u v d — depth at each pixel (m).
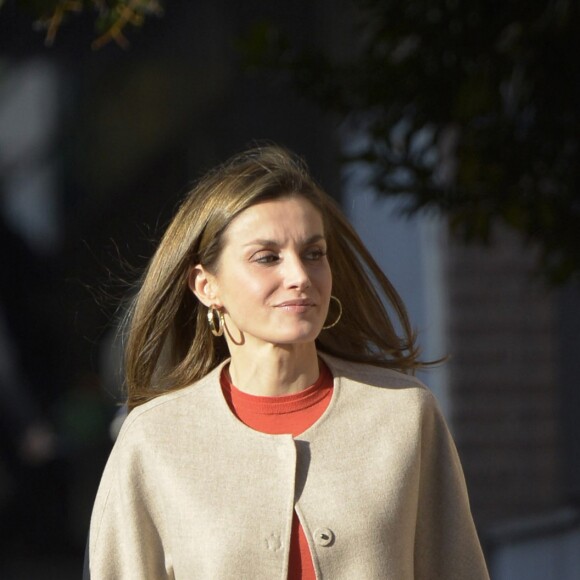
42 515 28.42
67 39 28.47
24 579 28.17
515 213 16.09
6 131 28.56
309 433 10.13
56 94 28.53
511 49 15.99
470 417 28.92
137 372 10.91
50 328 28.25
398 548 9.95
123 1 14.00
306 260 9.99
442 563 10.55
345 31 27.39
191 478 10.06
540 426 28.67
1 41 28.33
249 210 9.95
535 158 16.02
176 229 10.43
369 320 10.95
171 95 28.86
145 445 10.27
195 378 10.84
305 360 10.30
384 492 9.95
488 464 28.83
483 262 28.77
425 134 18.25
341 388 10.41
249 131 28.47
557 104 16.03
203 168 28.50
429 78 16.17
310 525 9.82
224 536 9.81
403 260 28.58
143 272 11.93
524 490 28.55
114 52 28.69
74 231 28.44
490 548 19.03
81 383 28.09
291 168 10.27
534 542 19.69
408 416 10.35
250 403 10.31
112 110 28.69
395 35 16.31
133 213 28.58
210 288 10.38
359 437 10.18
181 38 28.88
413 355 11.09
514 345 28.75
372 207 27.84
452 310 28.84
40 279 28.39
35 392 28.33
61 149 28.59
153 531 10.30
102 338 27.86
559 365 28.61
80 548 28.28
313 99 16.91
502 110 15.99
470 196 16.25
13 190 28.56
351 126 17.55
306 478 9.98
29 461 28.34
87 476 28.23
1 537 28.45
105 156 28.64
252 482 9.96
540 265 17.06
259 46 17.03
